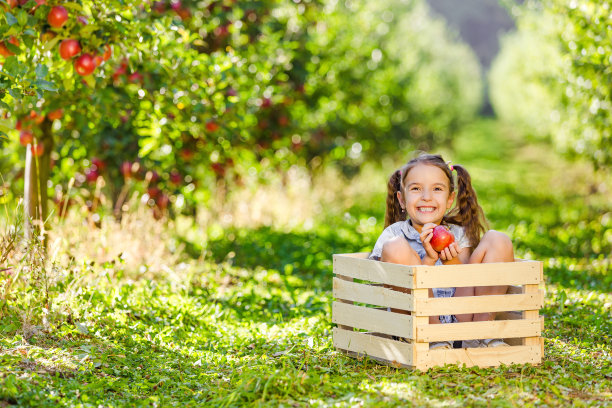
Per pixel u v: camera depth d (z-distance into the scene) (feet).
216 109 22.34
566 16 28.12
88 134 24.35
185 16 25.73
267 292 21.66
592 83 27.37
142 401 11.62
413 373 12.37
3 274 15.65
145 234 22.63
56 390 11.47
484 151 113.39
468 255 14.21
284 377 11.75
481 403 10.87
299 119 38.06
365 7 46.88
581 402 10.94
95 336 14.70
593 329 15.72
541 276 13.07
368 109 46.88
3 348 13.20
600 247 28.60
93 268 18.11
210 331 16.60
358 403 10.94
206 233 28.37
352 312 13.73
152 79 20.62
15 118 19.63
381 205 47.73
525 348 13.03
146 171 25.95
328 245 31.09
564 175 59.88
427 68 87.61
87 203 24.26
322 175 46.88
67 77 16.53
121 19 17.04
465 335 12.69
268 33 29.76
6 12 13.99
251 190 35.96
